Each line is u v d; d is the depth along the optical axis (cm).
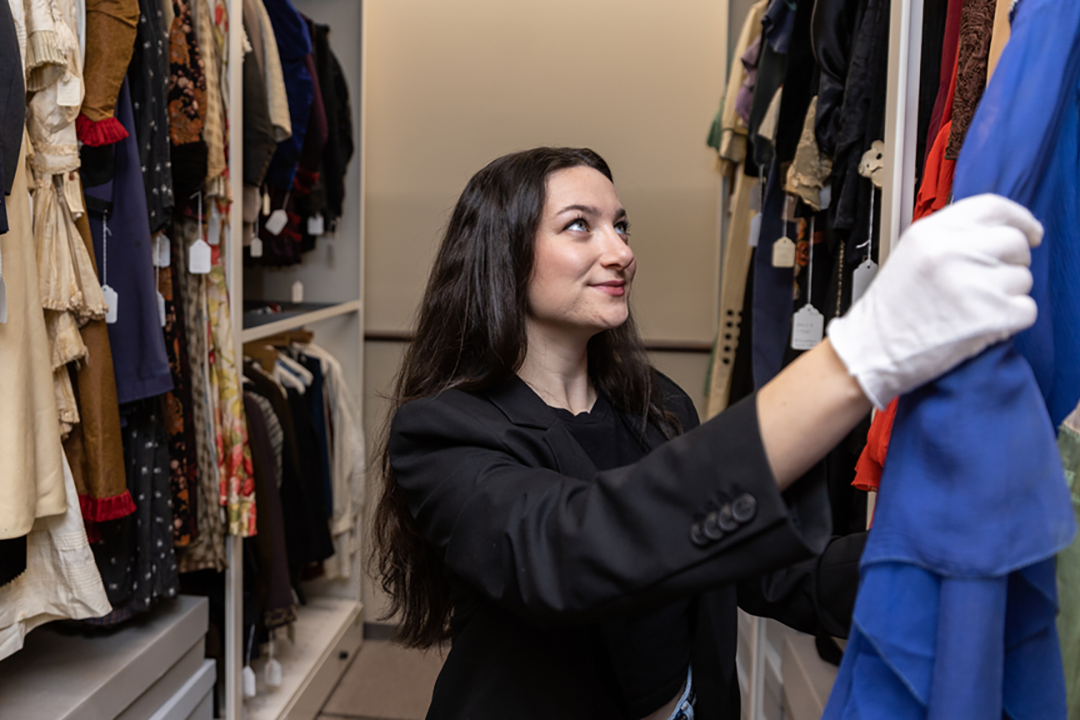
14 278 112
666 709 96
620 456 102
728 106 228
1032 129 51
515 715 86
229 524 178
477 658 90
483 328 93
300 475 227
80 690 140
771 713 204
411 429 84
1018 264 45
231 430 175
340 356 288
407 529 102
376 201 295
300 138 231
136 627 165
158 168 148
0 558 117
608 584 54
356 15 279
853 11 146
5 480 110
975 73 85
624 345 106
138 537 150
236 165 177
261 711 208
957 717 48
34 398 117
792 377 51
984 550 47
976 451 47
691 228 285
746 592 91
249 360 230
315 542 233
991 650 49
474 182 98
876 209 133
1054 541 47
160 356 145
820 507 51
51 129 122
